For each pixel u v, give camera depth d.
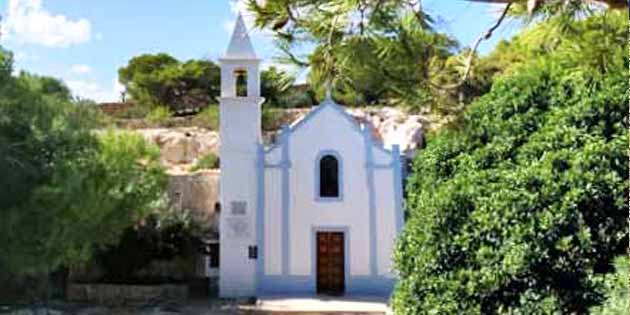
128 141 21.45
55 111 17.55
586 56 4.70
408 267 10.27
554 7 4.15
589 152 8.77
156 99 45.22
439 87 4.77
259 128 23.92
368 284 23.64
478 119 10.67
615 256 8.21
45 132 16.34
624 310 6.90
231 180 23.45
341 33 4.25
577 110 9.45
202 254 24.61
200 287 24.17
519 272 8.48
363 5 4.14
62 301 21.62
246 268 23.17
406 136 27.61
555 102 10.13
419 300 9.69
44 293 21.28
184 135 33.91
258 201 23.75
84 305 21.06
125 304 21.41
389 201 23.97
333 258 23.86
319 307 20.42
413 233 10.32
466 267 9.28
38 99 17.14
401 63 4.47
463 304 8.99
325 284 23.67
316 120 24.28
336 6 4.09
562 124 9.52
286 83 4.52
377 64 4.39
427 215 9.91
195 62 45.91
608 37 4.55
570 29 4.48
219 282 23.22
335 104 24.22
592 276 8.13
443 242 9.48
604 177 8.54
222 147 23.56
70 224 16.98
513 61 6.77
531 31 4.50
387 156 24.20
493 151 10.23
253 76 23.80
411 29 4.23
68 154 17.08
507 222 8.84
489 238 9.06
